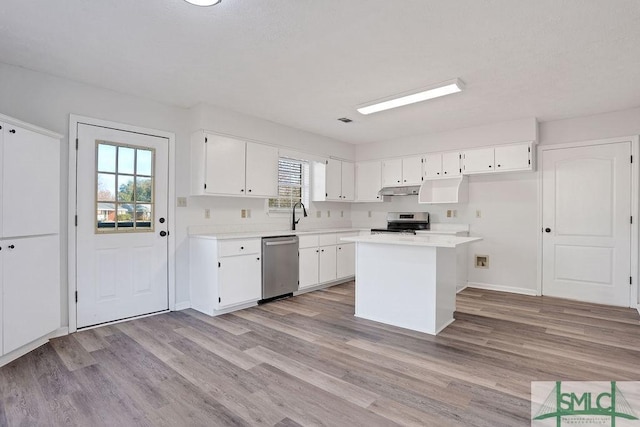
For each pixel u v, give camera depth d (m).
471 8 1.99
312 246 4.60
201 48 2.49
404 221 5.49
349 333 3.04
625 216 3.93
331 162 5.39
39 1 1.92
